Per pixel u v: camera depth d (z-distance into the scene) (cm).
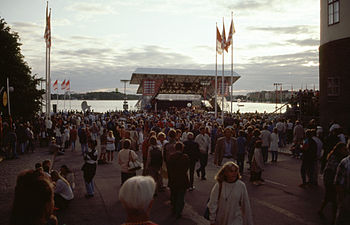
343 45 2008
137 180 251
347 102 1986
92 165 981
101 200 952
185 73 6438
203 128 1243
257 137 1338
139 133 2188
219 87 6109
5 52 2962
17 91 3022
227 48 3086
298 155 1814
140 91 8475
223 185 446
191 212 822
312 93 2773
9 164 1622
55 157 1922
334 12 2081
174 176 785
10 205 905
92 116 3725
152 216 792
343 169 524
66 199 848
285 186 1114
